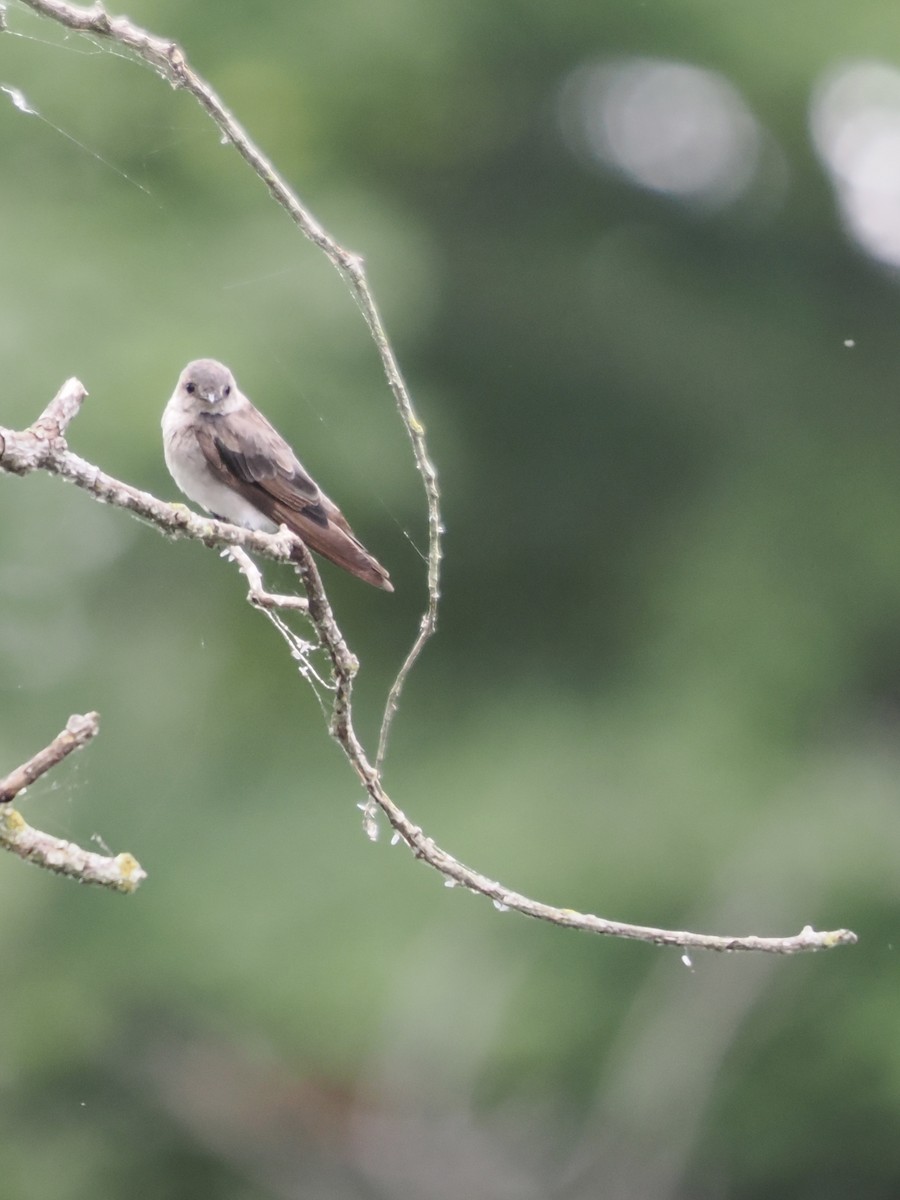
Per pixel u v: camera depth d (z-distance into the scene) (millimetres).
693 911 14633
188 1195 15477
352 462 14250
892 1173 15516
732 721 15680
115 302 13562
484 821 15000
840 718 16734
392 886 14688
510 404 18781
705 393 18812
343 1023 14094
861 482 18125
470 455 17734
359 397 14453
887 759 16547
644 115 19078
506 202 19188
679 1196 15828
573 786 15391
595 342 18688
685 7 17375
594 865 14648
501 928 14531
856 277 20000
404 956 14227
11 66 13898
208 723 15773
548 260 18938
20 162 14219
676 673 16312
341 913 14602
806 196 19516
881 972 14734
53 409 4445
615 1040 14625
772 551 17281
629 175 19562
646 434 18844
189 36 15375
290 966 14359
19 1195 14852
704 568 17156
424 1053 14898
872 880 14797
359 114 16688
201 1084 15617
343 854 15000
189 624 15477
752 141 19203
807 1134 15211
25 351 12883
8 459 4348
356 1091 15531
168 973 14562
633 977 14633
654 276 19453
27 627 14617
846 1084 14859
